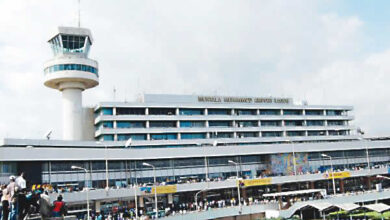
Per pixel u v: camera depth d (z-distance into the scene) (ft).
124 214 252.01
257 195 319.47
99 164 275.18
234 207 259.19
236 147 327.47
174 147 313.12
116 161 283.18
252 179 302.86
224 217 252.83
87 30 296.51
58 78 285.43
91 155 267.39
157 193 270.05
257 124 375.66
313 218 273.54
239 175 331.77
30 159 240.53
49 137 267.59
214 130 347.15
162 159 302.45
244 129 361.92
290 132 392.68
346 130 429.38
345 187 359.46
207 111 353.31
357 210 284.41
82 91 306.76
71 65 286.05
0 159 228.43
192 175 312.09
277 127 380.78
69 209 244.22
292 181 321.73
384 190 321.73
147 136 319.27
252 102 380.78
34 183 244.01
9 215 76.95
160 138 325.83
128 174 286.66
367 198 308.81
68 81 291.79
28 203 80.18
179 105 337.31
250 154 332.39
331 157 376.89
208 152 315.58
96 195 245.04
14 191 77.25
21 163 242.37
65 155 255.91
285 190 329.52
